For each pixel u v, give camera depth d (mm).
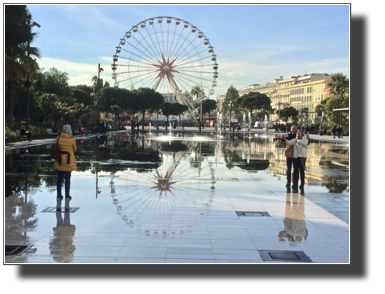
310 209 7449
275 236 5688
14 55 25750
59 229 5934
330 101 52594
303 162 9703
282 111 94062
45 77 52125
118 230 5895
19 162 14617
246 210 7305
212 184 10227
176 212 7066
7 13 25891
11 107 30094
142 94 66375
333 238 5617
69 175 8289
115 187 9609
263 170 13227
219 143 28719
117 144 25891
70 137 8211
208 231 5895
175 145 25625
